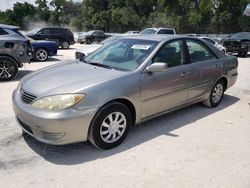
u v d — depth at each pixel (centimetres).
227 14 4047
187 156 378
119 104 385
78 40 3197
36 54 1342
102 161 359
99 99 362
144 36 502
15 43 829
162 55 451
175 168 348
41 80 393
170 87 455
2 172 329
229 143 419
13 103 392
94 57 491
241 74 1038
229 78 603
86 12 7269
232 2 4078
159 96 441
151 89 424
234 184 320
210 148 402
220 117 529
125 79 393
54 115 339
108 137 384
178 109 513
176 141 420
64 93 350
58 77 396
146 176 330
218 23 4138
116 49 482
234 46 1827
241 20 4009
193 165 356
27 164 348
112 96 374
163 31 1781
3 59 816
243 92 733
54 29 2106
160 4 5247
